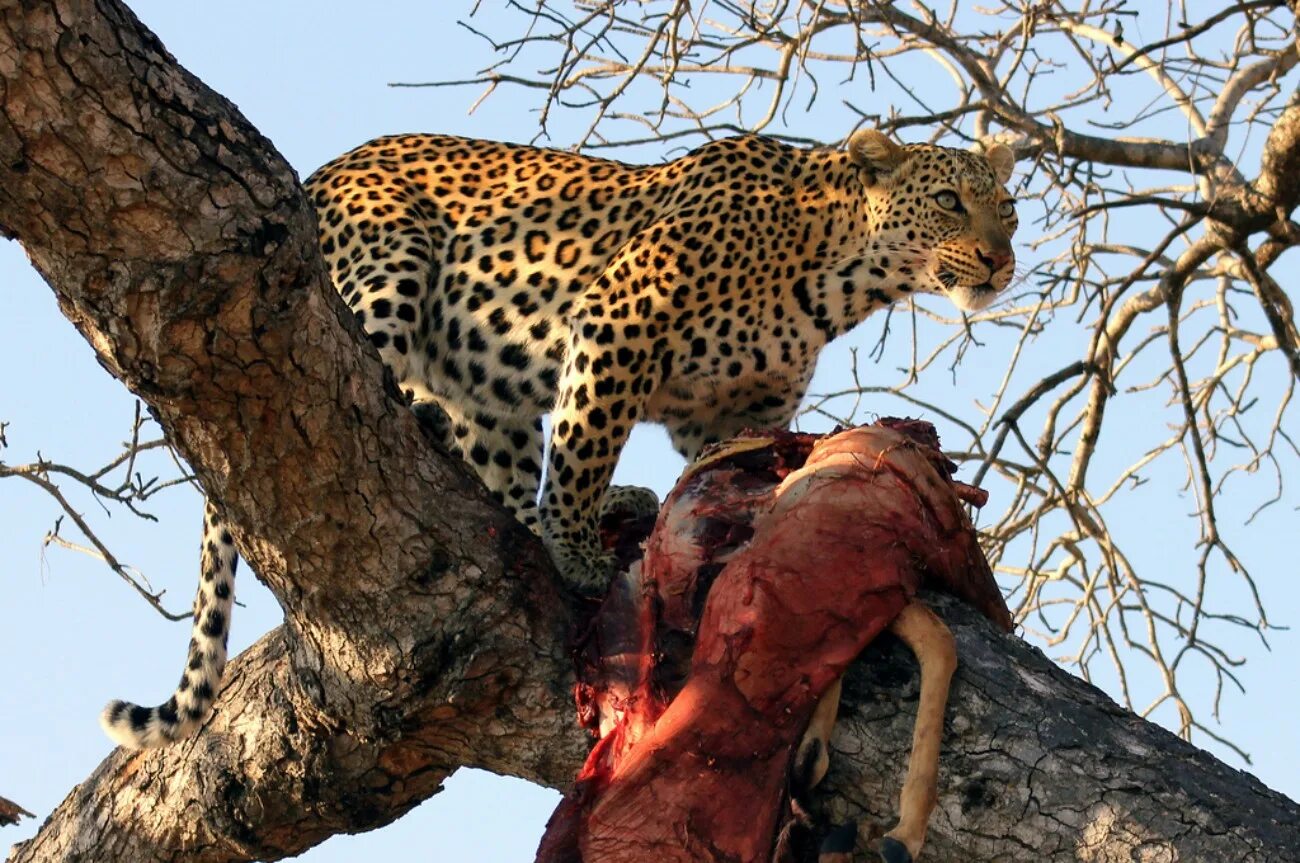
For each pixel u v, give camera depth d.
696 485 10.25
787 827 8.97
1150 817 8.75
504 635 10.18
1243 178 16.47
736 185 13.12
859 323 13.54
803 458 10.49
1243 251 15.99
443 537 10.10
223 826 11.81
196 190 8.58
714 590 9.38
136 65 8.30
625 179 13.66
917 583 9.42
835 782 9.29
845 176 13.30
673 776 8.92
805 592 9.21
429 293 13.38
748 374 12.98
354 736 10.89
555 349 13.18
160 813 12.08
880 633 9.45
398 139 14.23
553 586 10.40
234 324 8.95
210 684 11.73
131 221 8.53
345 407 9.60
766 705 9.07
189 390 9.13
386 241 13.16
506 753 10.45
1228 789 8.84
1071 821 8.88
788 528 9.45
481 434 13.86
